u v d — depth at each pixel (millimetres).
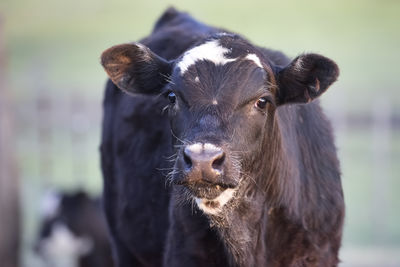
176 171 8172
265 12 72125
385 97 30156
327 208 9797
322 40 60438
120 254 12000
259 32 64375
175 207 9352
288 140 9586
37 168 29406
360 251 20812
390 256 19844
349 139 28031
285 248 9445
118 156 11523
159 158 10430
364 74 47094
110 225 12258
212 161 7891
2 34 17109
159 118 10562
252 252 9156
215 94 8531
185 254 9289
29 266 24531
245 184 8836
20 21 74750
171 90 8891
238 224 8992
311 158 9898
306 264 9516
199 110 8477
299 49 56312
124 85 9398
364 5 74625
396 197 27547
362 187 28344
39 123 27031
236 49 8922
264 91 8742
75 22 74312
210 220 8922
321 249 9633
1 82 17094
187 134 8352
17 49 63188
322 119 10320
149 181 10648
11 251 17219
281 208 9328
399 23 66250
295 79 9055
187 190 8898
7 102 17172
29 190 29594
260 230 9180
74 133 28141
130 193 11141
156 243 10727
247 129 8594
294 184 9469
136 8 78562
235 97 8547
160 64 9312
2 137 17078
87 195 23031
